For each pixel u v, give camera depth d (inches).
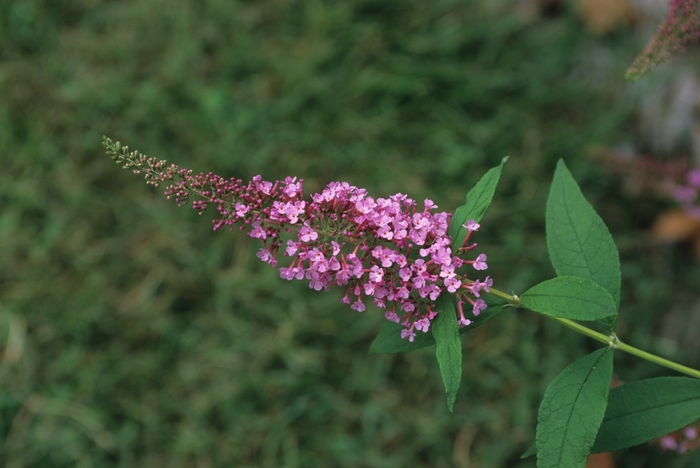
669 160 57.0
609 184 57.2
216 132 58.7
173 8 64.3
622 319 52.8
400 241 28.8
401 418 50.5
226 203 29.4
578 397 28.3
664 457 46.3
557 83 62.6
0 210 56.4
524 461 48.8
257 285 53.6
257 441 49.8
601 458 46.2
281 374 51.6
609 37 61.6
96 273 54.4
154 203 57.0
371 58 62.9
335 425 50.6
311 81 60.6
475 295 28.9
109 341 52.9
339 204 29.3
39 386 51.0
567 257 30.1
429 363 51.8
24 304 53.1
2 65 61.3
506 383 51.2
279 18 64.2
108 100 59.6
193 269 54.6
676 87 56.5
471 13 65.1
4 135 58.4
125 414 50.6
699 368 50.8
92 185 57.6
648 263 55.3
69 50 62.6
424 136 59.4
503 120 60.0
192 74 61.4
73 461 48.9
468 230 29.1
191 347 52.7
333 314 52.9
